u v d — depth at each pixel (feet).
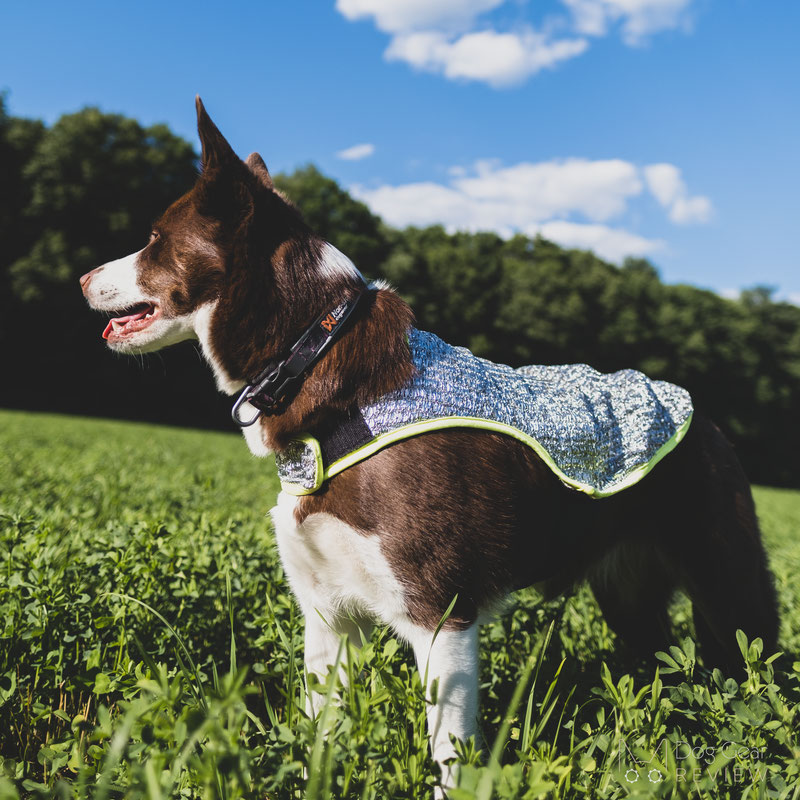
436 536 2.76
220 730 2.05
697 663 3.44
